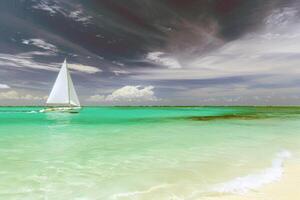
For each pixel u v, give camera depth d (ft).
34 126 70.49
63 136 47.60
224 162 24.95
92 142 39.91
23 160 26.63
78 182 18.84
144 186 17.70
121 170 22.25
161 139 43.27
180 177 19.80
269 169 21.88
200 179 19.15
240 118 115.75
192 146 35.53
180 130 59.47
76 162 25.58
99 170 22.35
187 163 24.68
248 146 35.47
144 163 24.90
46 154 29.94
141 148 33.88
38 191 16.93
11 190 17.13
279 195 15.11
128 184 18.21
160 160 26.30
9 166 23.94
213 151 31.32
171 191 16.55
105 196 15.87
